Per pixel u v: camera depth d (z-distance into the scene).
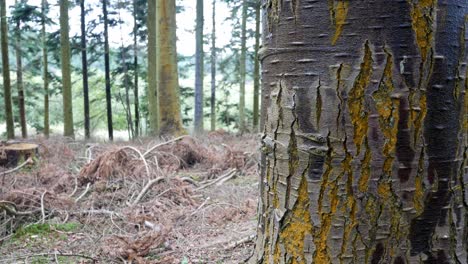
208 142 7.99
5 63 11.41
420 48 1.04
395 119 1.06
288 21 1.15
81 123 18.02
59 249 3.08
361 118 1.08
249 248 2.91
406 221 1.09
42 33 13.72
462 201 1.12
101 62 16.72
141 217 3.63
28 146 6.48
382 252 1.10
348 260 1.12
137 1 14.98
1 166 6.00
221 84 18.05
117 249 2.90
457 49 1.07
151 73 12.80
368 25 1.05
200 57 12.79
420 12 1.04
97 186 4.67
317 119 1.12
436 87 1.06
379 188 1.08
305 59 1.12
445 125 1.07
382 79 1.06
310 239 1.16
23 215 3.77
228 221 3.70
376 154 1.08
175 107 8.96
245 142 8.34
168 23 8.77
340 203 1.11
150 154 6.14
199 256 2.82
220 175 5.83
